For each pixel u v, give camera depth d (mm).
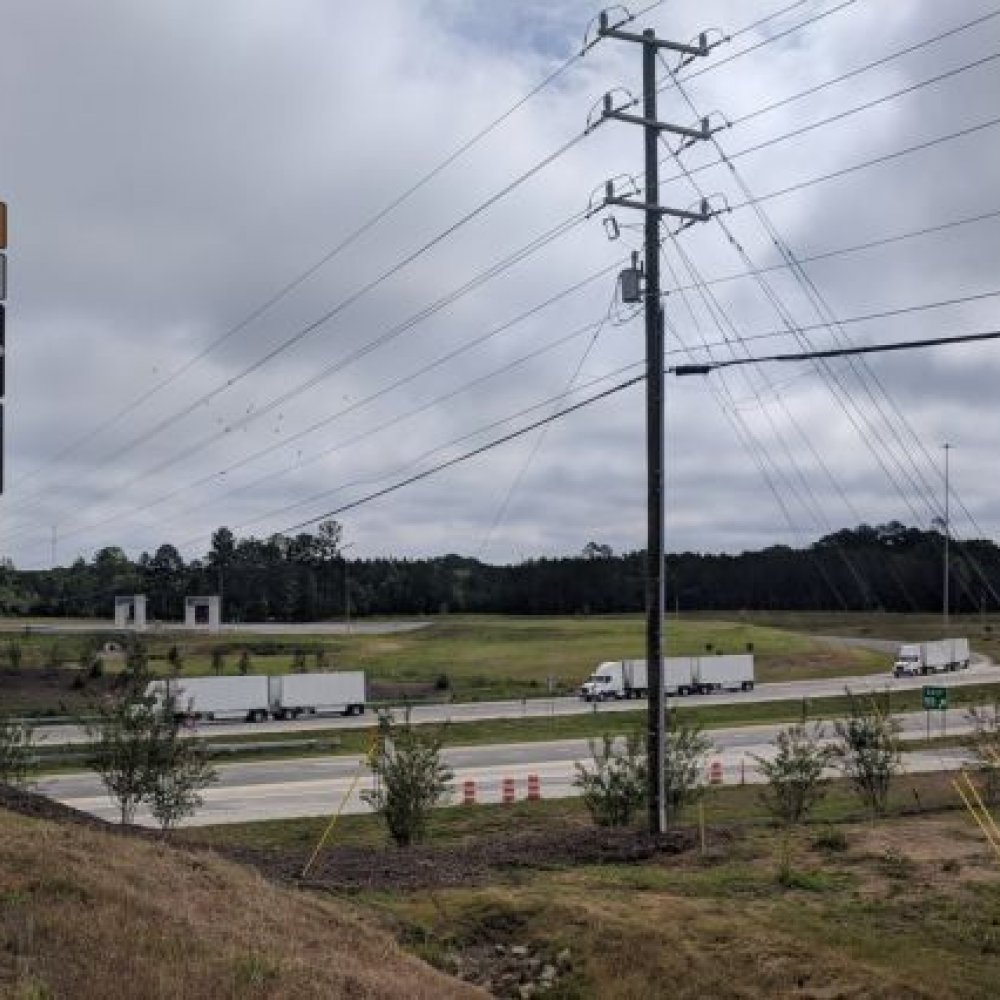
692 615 163250
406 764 24516
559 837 20516
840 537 87062
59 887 9773
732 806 29875
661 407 21062
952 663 92188
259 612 172125
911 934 13188
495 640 115500
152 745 23641
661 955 12766
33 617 162375
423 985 10391
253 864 16219
